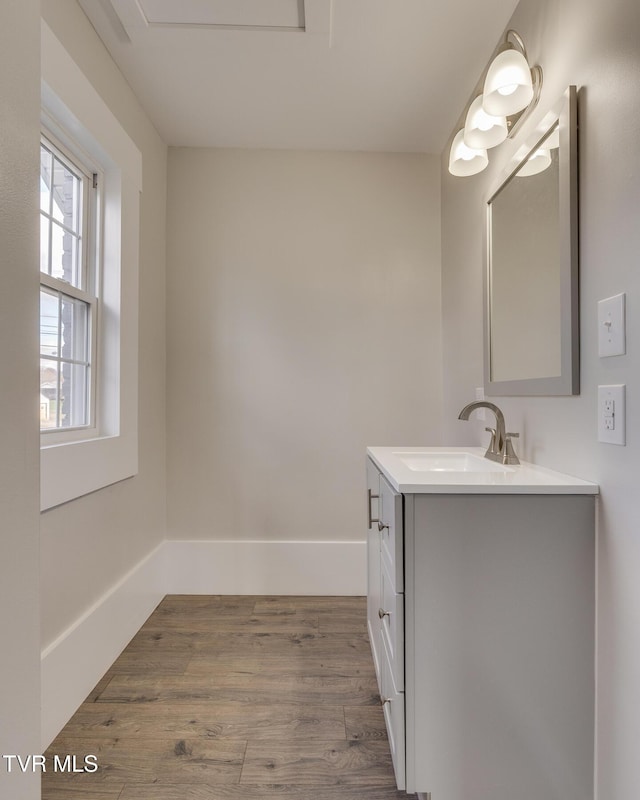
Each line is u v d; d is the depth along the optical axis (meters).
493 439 1.55
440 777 1.10
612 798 1.03
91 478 1.65
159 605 2.35
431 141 2.44
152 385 2.32
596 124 1.08
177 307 2.51
